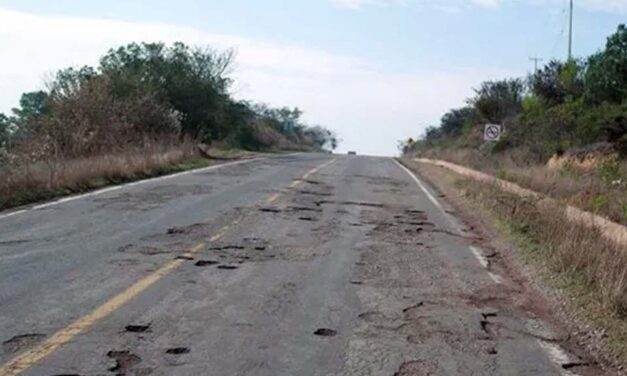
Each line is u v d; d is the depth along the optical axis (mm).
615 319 6602
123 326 5941
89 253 8859
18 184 13914
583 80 32062
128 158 20203
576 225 10219
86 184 16359
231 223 11734
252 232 10961
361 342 5824
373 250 10008
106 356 5215
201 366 5102
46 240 9609
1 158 16641
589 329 6426
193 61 38438
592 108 26219
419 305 7078
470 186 19078
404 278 8281
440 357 5551
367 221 12969
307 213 13555
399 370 5219
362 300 7168
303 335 5938
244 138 57719
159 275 7805
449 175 25938
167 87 36062
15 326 5820
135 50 36688
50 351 5262
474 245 10883
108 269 8016
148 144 24188
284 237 10672
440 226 12797
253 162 30062
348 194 17703
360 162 37281
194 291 7199
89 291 7004
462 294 7629
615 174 16781
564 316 6887
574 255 8633
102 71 30203
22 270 7793
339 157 45281
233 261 8781
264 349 5535
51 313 6215
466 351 5734
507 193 15992
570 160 21375
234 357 5320
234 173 22672
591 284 7691
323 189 18578
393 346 5762
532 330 6426
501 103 44062
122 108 26438
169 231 10711
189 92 36688
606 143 22234
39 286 7125
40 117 22938
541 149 26703
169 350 5410
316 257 9289
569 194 15367
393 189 20094
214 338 5742
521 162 26312
